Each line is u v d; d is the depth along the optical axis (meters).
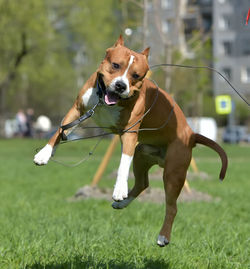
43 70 42.53
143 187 7.58
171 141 6.98
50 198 12.95
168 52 19.70
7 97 56.06
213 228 9.13
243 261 7.03
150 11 19.95
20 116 45.56
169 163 6.88
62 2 40.22
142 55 6.23
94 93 6.30
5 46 39.38
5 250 6.84
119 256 6.86
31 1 38.09
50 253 6.67
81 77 51.16
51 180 16.81
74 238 7.50
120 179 6.08
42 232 8.03
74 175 18.19
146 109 6.71
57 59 43.56
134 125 6.39
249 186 16.25
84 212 10.57
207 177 18.11
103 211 10.77
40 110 56.56
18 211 10.95
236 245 7.81
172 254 7.05
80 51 46.22
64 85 52.12
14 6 37.66
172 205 6.80
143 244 7.38
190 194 13.49
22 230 8.30
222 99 41.22
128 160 6.27
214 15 66.62
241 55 66.25
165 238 6.59
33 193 13.74
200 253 7.16
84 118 6.30
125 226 8.96
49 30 40.09
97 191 13.27
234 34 66.50
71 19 41.22
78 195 13.13
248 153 31.88
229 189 15.15
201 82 27.89
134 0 17.62
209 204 12.27
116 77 6.01
